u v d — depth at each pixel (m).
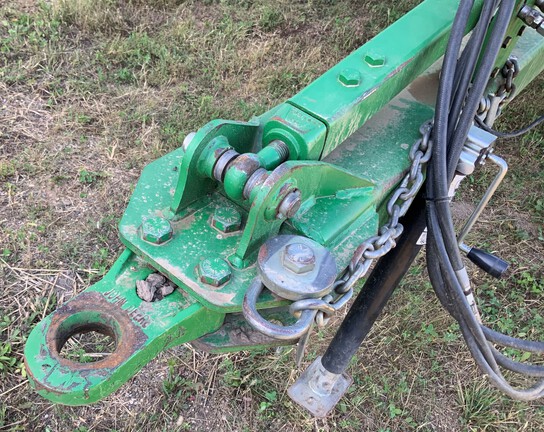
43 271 2.58
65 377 0.89
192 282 1.01
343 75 1.21
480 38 1.20
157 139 3.14
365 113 1.25
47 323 0.97
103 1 3.86
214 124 1.07
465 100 1.28
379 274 1.58
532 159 3.53
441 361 2.60
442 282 1.36
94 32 3.74
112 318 1.00
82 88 3.36
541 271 3.02
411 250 1.52
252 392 2.35
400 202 1.29
